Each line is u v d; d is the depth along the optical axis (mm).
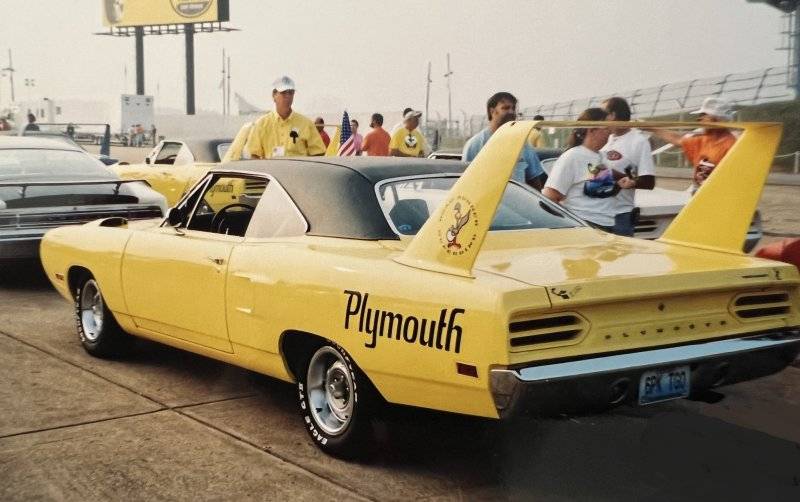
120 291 5840
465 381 3664
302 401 4586
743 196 4480
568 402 3594
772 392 5535
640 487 4016
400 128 15461
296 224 4758
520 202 4906
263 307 4621
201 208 5836
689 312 3939
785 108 29719
